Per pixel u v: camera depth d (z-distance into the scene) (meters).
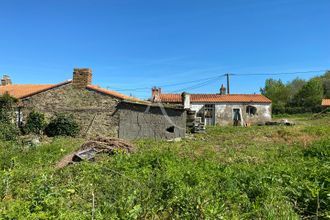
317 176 8.38
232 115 38.59
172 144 18.02
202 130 25.66
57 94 23.88
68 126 23.16
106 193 7.96
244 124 38.34
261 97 40.38
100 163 11.64
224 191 7.84
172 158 11.64
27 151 15.22
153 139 22.34
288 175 8.82
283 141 18.98
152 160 11.06
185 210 6.48
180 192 7.36
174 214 6.52
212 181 8.65
